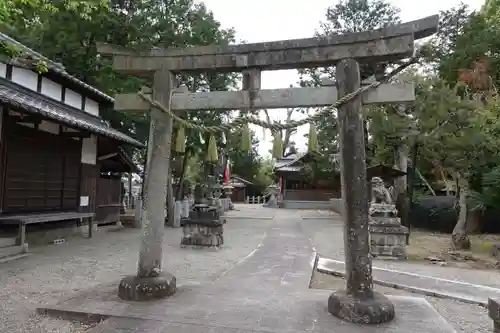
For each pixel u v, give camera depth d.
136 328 4.72
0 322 5.05
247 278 7.74
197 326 4.80
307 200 38.59
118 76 16.17
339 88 5.50
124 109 6.42
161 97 6.20
